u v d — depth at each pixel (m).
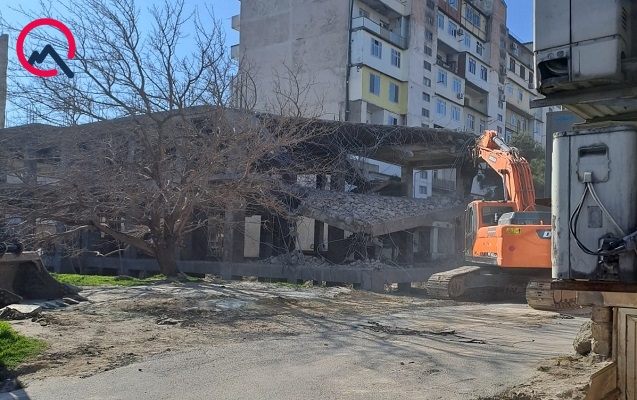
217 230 23.44
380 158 29.39
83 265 27.41
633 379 5.48
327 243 26.05
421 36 48.00
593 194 3.48
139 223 19.72
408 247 22.72
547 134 8.60
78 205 18.59
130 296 14.34
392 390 6.68
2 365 7.58
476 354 8.68
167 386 6.88
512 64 63.84
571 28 3.64
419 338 10.10
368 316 12.96
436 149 26.20
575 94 3.73
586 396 5.31
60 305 12.63
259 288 17.30
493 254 16.84
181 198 18.94
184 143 18.72
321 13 43.91
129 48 17.58
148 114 17.92
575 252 3.52
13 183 19.84
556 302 14.23
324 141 24.83
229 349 8.98
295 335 10.32
